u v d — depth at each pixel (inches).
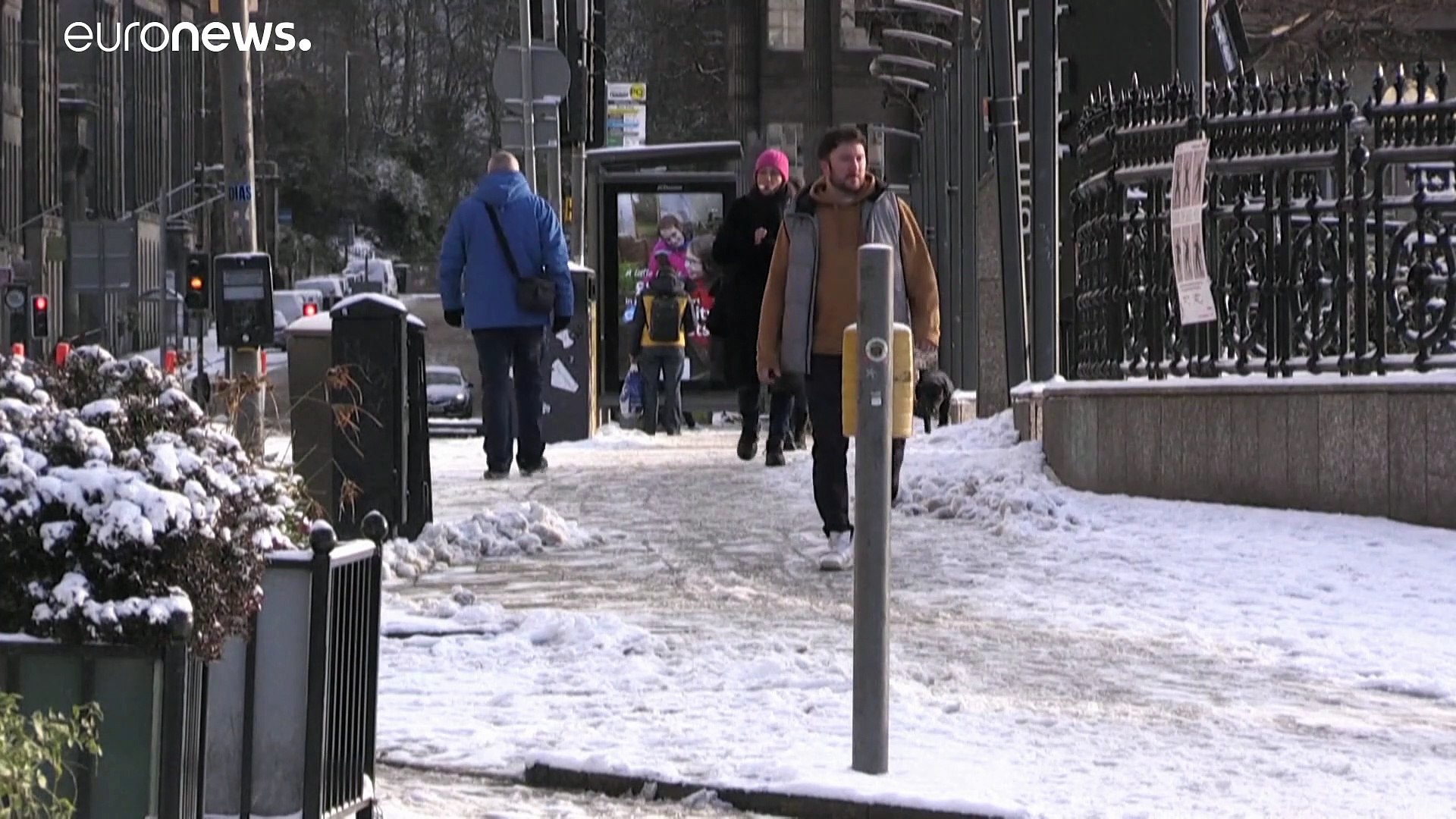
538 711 1041.5
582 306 3120.1
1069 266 2107.5
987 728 1019.3
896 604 1411.2
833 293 1539.1
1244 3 4345.5
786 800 867.4
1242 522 1706.4
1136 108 1892.2
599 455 2719.0
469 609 1304.1
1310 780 934.4
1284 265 1760.6
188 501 660.1
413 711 1045.2
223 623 682.8
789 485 2142.0
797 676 1120.2
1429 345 1684.3
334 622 749.9
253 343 2726.4
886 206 1540.4
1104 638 1289.4
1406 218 1798.7
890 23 5128.0
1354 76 4456.2
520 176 2289.6
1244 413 1765.5
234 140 2891.2
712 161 4146.2
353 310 1603.1
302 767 737.0
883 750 903.1
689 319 3956.7
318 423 1625.2
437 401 6584.6
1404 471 1664.6
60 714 629.6
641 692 1089.4
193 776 677.9
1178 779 924.6
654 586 1466.5
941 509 1871.3
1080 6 3230.8
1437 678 1188.5
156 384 725.3
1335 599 1428.4
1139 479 1857.8
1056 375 2463.1
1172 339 1861.5
